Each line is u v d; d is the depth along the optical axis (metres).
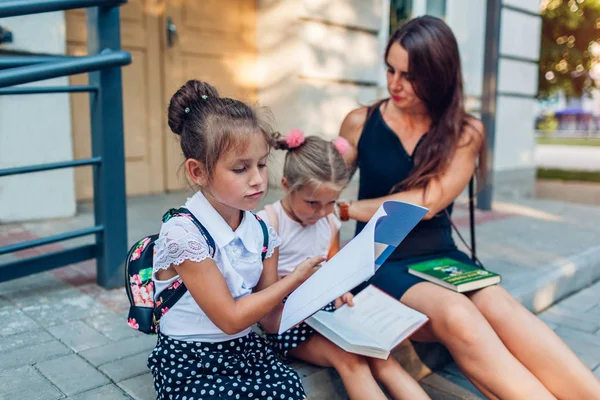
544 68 8.98
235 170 1.43
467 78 5.96
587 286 3.36
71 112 3.90
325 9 4.65
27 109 3.46
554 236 3.91
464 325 1.73
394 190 2.15
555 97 10.77
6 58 2.22
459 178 2.11
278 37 4.70
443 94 2.10
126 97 4.25
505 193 6.36
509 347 1.83
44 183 3.62
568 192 7.38
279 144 1.94
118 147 2.48
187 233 1.43
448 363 2.40
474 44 5.96
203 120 1.44
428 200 2.05
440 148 2.07
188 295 1.52
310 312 1.41
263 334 2.00
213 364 1.50
